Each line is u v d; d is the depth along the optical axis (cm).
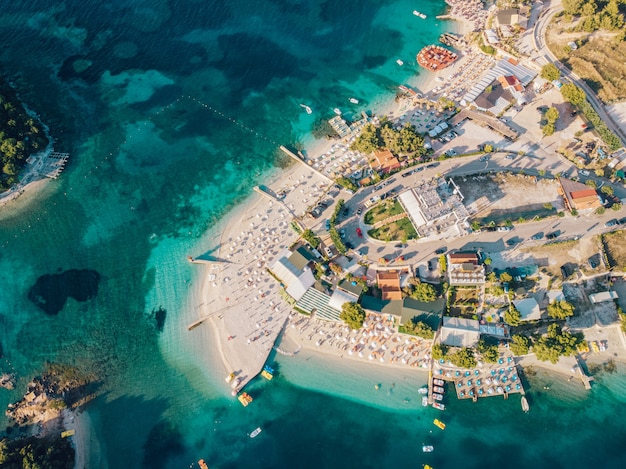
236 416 12044
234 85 18175
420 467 11369
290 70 18600
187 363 12738
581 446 11569
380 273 13262
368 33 19650
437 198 13538
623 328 12344
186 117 17275
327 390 12306
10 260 14300
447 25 19638
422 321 12431
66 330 13188
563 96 16112
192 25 19975
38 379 12419
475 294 13012
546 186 14800
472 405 11988
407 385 12269
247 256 14125
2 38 19350
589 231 13862
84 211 15225
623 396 12069
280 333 12925
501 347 12438
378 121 16788
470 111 16425
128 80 18212
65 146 16438
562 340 11844
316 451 11619
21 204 15250
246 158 16238
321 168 15725
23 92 17688
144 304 13600
